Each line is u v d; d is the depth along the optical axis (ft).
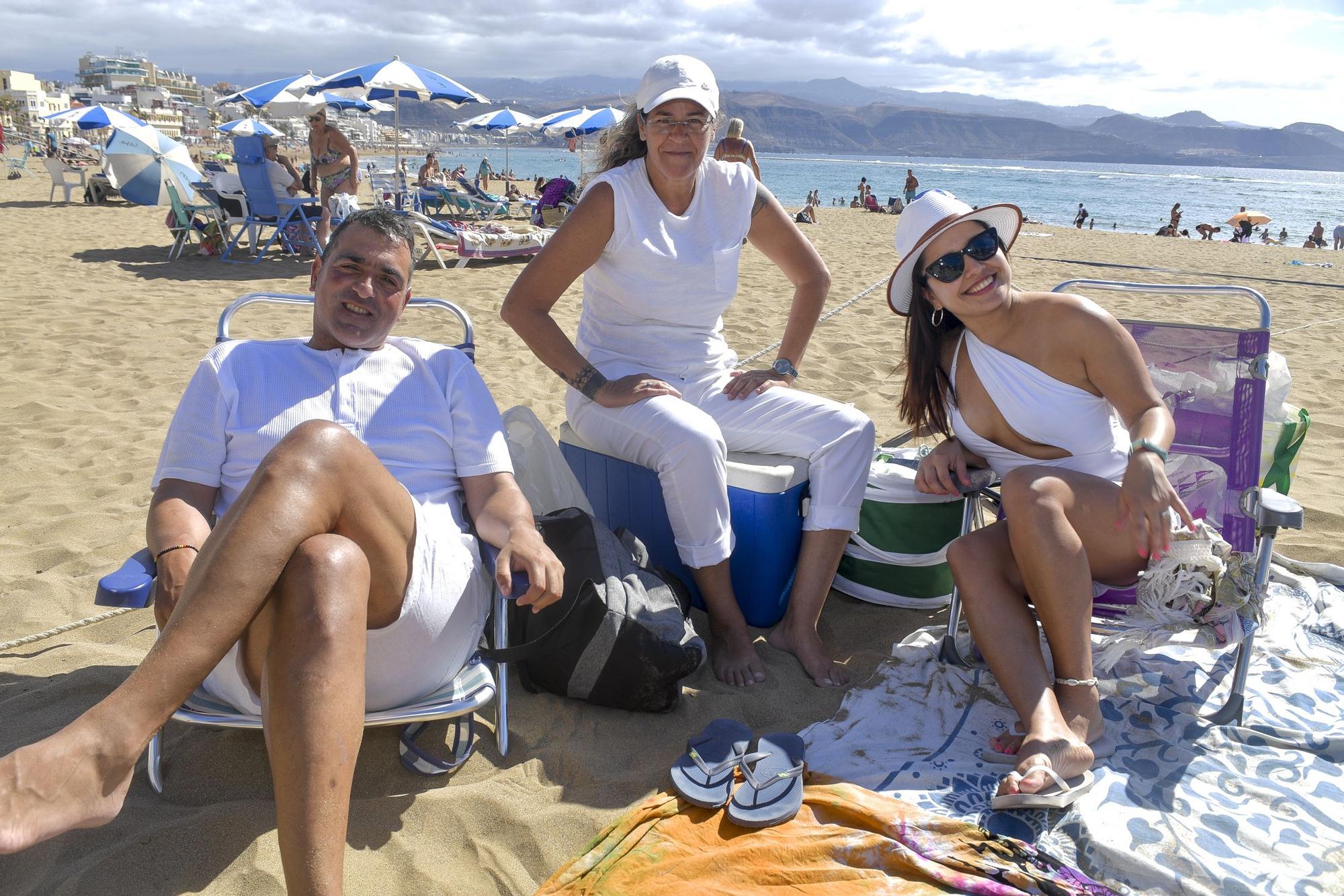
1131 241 66.49
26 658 8.64
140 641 9.09
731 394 9.67
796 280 10.23
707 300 9.54
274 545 5.38
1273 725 7.65
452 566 6.75
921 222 8.29
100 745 4.84
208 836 6.18
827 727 7.72
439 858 6.20
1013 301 8.36
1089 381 8.20
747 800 6.53
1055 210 168.76
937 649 8.87
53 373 18.67
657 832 6.28
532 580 6.73
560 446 10.41
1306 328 26.53
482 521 7.44
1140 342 9.33
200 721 5.99
